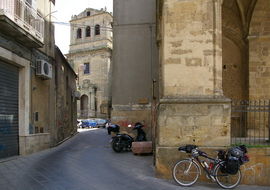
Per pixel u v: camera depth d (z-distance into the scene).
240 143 7.63
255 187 6.89
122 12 15.67
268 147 7.14
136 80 15.27
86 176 7.58
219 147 7.30
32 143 11.67
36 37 11.00
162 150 7.41
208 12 7.67
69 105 21.67
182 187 6.67
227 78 12.55
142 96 15.15
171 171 7.35
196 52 7.63
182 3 7.71
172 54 7.68
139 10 15.59
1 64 9.90
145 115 14.98
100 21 52.91
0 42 9.42
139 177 7.51
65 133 19.08
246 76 11.91
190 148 6.98
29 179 7.15
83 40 54.50
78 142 17.30
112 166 9.02
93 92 50.91
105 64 51.66
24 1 10.53
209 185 6.91
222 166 6.79
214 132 7.41
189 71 7.61
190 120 7.46
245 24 11.77
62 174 7.77
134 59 15.38
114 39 15.56
